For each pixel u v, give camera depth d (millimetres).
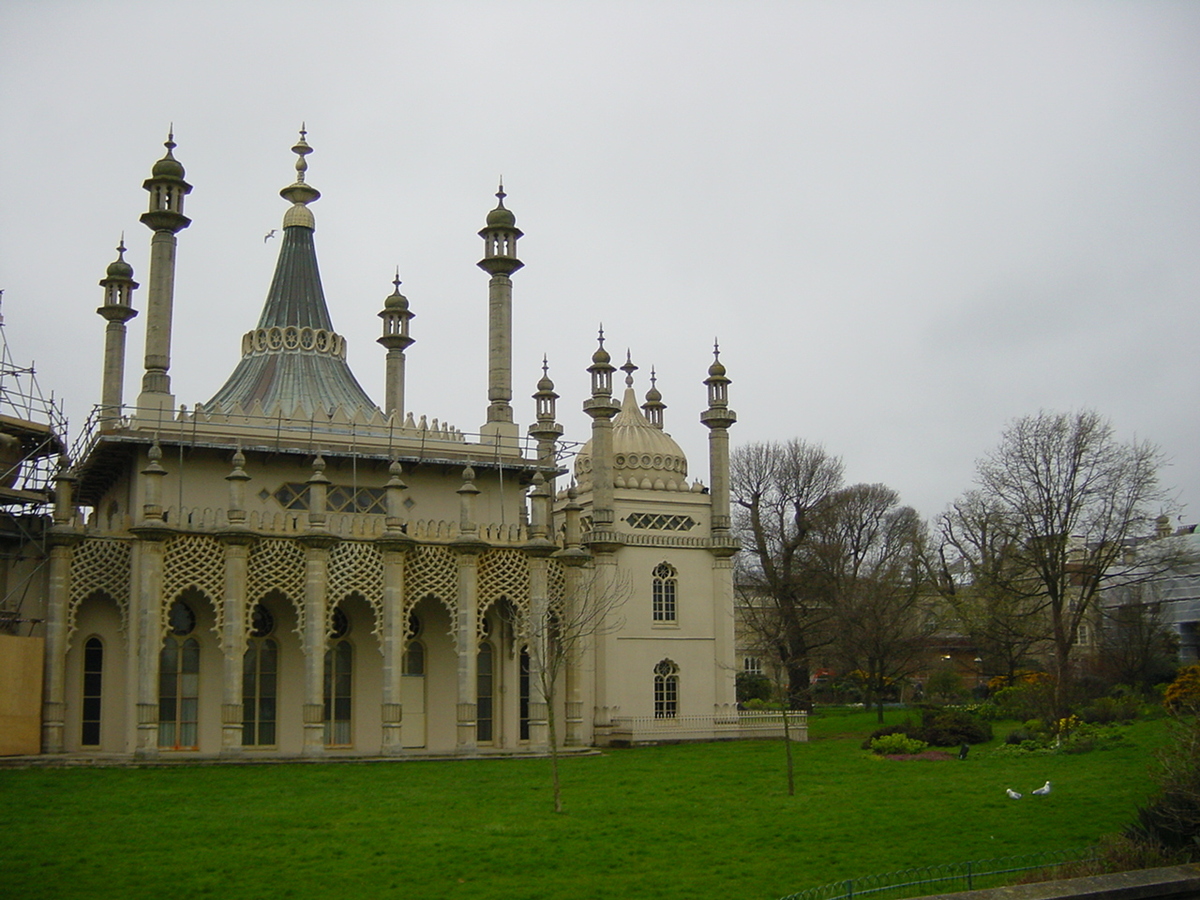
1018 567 65562
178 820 28656
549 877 23484
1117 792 32000
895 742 43875
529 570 45031
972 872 22906
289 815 29422
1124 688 59156
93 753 41062
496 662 46406
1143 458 56656
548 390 59812
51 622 40594
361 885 22703
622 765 40938
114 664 42156
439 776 37312
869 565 82500
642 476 55562
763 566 71562
